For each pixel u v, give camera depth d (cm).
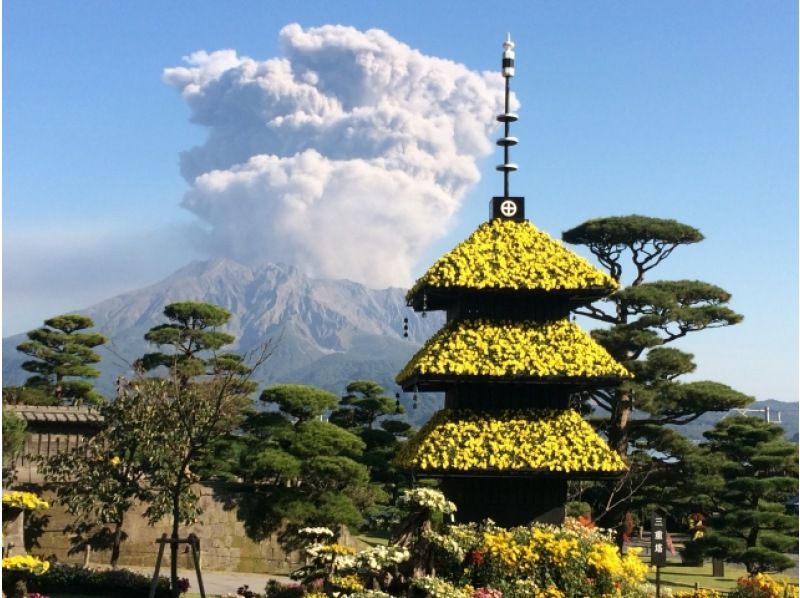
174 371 4691
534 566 2723
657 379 5988
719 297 6244
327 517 5375
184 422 3856
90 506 4666
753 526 5409
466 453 2944
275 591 3584
